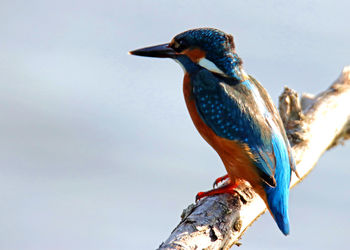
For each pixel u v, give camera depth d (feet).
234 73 36.01
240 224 32.01
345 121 44.88
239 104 34.86
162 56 37.93
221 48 35.91
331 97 45.34
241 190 34.12
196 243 29.30
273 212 33.91
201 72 36.35
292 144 40.09
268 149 34.14
